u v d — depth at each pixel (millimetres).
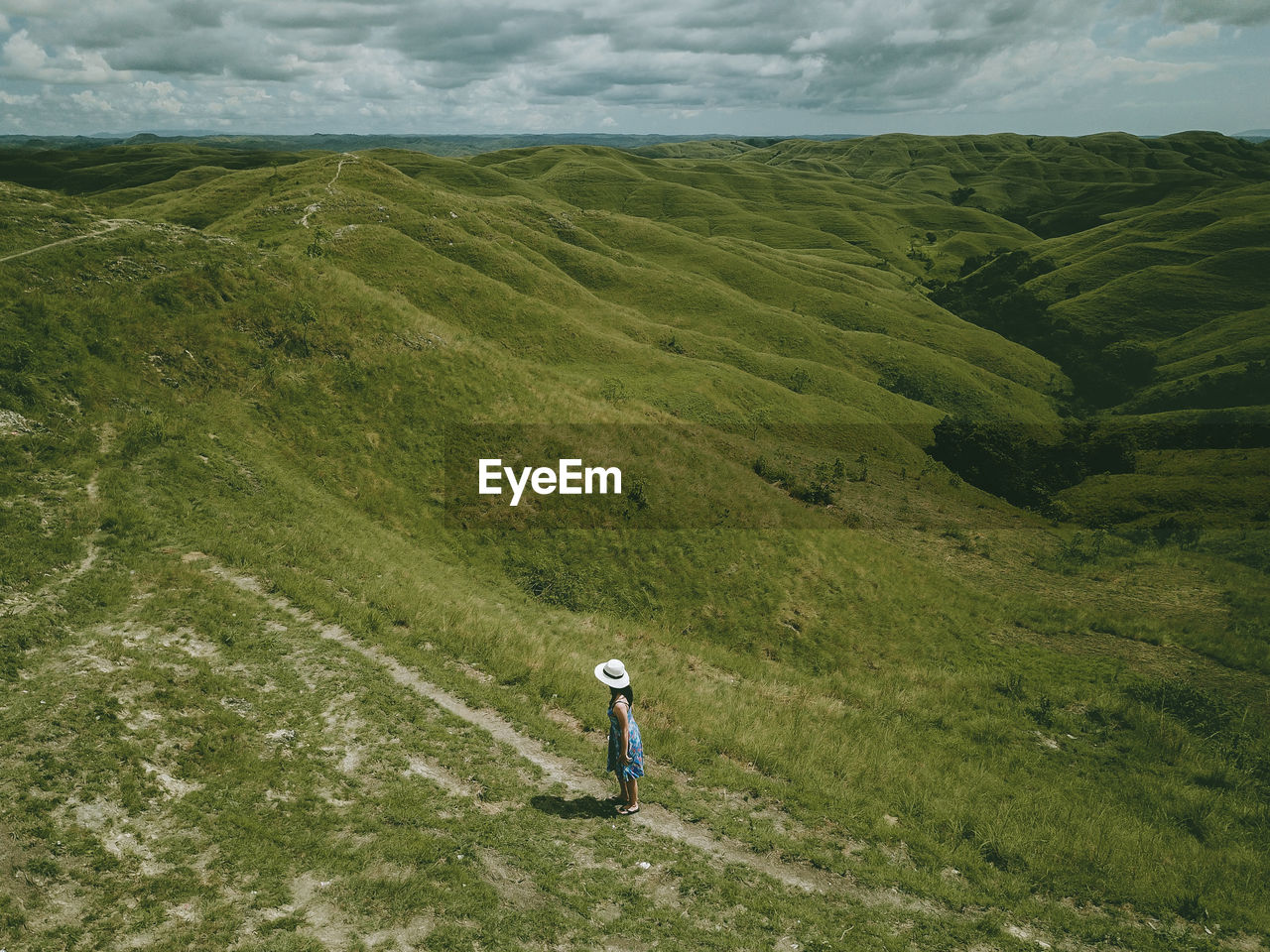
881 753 16625
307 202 78125
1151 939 10953
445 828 10328
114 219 31906
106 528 16125
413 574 20219
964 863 12094
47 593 13539
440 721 13133
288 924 8320
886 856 11969
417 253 68688
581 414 33500
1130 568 35656
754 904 9852
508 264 83062
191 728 11180
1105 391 150625
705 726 15586
